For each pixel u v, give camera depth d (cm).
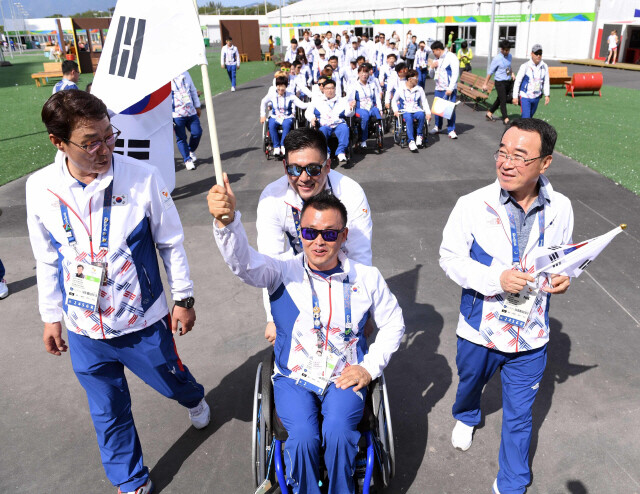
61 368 407
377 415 255
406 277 530
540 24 2966
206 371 396
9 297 514
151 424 345
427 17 3441
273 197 289
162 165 379
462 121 1294
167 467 311
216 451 322
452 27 3350
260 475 255
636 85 1941
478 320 269
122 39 243
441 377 383
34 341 443
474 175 847
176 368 286
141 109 362
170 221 266
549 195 253
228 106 1639
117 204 246
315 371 249
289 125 946
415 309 473
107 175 241
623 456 309
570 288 498
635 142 1028
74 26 2800
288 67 1242
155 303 265
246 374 392
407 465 307
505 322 260
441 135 1143
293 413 241
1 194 805
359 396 246
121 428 277
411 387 374
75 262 246
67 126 219
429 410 352
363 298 250
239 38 3638
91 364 262
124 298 253
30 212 248
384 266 553
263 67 3120
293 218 291
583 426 332
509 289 245
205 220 691
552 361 395
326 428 236
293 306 250
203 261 578
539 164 241
